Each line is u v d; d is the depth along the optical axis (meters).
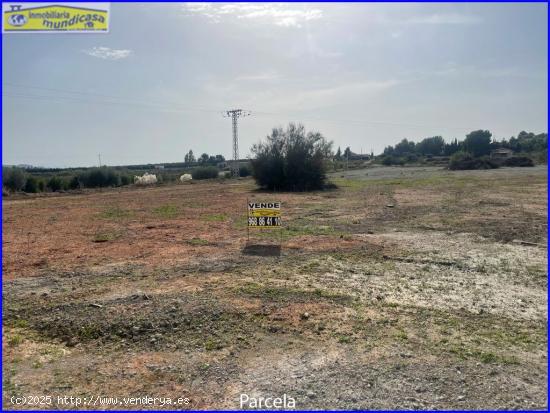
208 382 4.37
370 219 16.89
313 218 17.39
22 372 4.59
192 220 16.94
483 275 8.55
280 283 7.82
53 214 19.33
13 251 10.88
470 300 6.98
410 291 7.45
